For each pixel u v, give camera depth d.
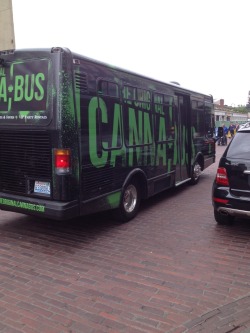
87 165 5.09
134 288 3.87
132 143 6.27
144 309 3.45
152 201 7.93
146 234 5.63
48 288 3.88
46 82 4.74
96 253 4.86
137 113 6.43
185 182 9.50
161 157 7.50
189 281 4.03
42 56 4.75
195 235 5.58
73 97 4.76
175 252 4.88
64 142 4.70
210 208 7.25
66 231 5.77
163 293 3.76
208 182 10.45
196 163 9.88
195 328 3.13
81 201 5.02
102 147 5.40
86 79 5.01
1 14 9.44
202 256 4.74
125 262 4.56
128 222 6.29
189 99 9.05
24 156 5.09
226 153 5.53
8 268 4.40
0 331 3.11
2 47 9.53
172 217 6.59
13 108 5.07
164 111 7.60
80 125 4.90
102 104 5.38
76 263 4.54
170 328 3.14
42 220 6.35
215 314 3.34
